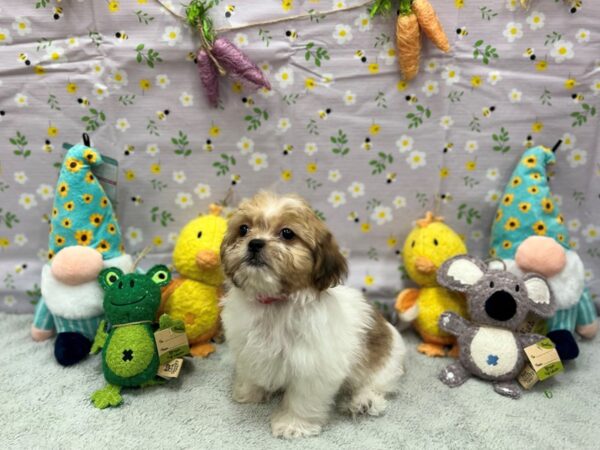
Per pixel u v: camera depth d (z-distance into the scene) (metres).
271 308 0.47
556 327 0.61
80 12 0.57
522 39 0.59
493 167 0.64
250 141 0.63
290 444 0.47
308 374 0.46
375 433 0.49
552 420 0.50
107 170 0.62
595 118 0.62
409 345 0.65
